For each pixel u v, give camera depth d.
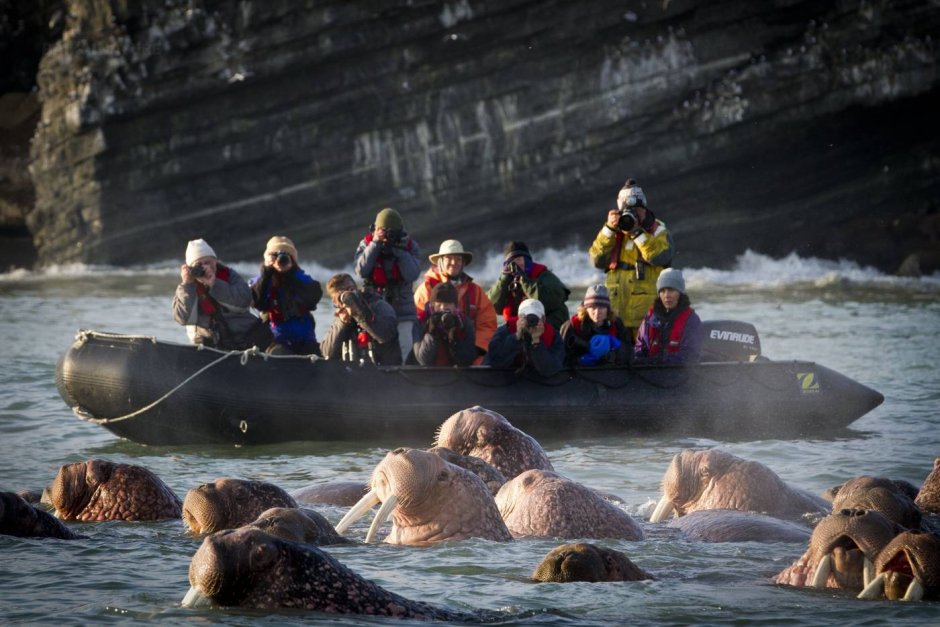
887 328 76.81
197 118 131.25
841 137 130.38
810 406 44.91
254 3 127.50
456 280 45.62
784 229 132.75
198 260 43.31
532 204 131.50
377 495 23.73
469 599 19.69
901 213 133.50
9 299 100.81
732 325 48.56
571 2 126.31
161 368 42.25
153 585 20.78
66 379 43.00
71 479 27.05
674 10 126.06
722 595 19.92
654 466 38.06
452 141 130.62
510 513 25.31
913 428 45.12
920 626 17.53
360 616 17.95
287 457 40.38
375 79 129.62
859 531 19.03
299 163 132.25
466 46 128.38
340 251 134.25
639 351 46.19
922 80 125.06
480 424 28.47
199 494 24.08
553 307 45.09
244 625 17.33
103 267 134.62
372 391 42.69
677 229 132.50
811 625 17.94
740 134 127.62
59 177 135.75
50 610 19.02
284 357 42.88
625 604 19.36
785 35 126.50
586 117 128.50
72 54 132.75
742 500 26.95
